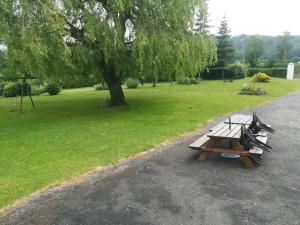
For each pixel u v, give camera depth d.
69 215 3.96
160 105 14.34
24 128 9.77
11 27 9.34
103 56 12.03
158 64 11.41
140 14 11.33
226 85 27.08
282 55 63.94
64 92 27.28
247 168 5.50
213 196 4.39
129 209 4.08
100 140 7.71
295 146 6.87
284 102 15.12
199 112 12.02
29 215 3.98
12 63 10.55
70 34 10.88
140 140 7.60
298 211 3.93
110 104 14.90
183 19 11.56
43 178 5.19
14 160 6.25
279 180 4.93
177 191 4.59
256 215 3.84
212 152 6.14
